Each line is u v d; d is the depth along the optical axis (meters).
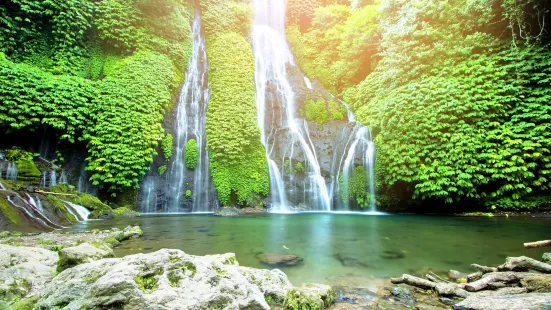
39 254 3.56
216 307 2.24
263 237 6.32
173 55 14.49
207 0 18.33
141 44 13.41
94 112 10.77
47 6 11.86
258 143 13.27
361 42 16.69
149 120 11.54
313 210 12.65
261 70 17.84
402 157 11.02
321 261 4.50
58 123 9.89
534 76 10.30
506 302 2.57
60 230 6.94
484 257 4.73
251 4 20.58
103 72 12.41
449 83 10.96
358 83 18.16
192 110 13.77
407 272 4.02
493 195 10.21
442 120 10.70
